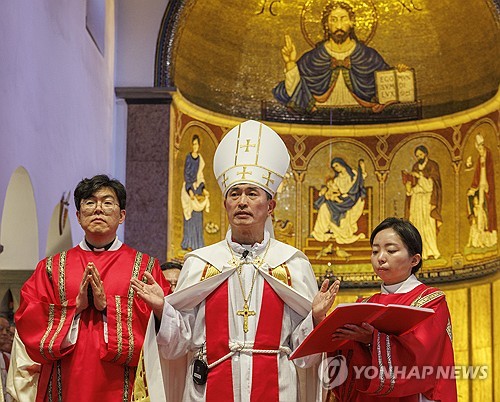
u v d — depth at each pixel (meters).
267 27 14.22
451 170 14.02
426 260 14.08
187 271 5.45
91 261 6.02
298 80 14.52
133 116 13.05
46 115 9.61
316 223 14.58
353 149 14.66
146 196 12.91
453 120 14.02
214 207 13.88
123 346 5.72
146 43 13.16
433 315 5.61
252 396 5.22
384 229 5.92
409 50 14.26
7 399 7.05
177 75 13.36
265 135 5.60
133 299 5.88
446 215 14.02
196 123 13.74
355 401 5.71
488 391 12.98
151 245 12.84
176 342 5.25
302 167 14.64
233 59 14.12
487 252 13.31
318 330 5.03
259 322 5.32
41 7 9.42
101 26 12.22
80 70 11.11
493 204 13.24
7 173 8.19
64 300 5.88
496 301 13.02
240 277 5.40
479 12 13.16
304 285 5.44
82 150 11.24
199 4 13.27
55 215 10.25
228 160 5.56
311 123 14.65
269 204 5.57
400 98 14.45
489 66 13.34
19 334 5.79
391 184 14.48
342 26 14.38
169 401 5.44
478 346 13.32
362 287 14.33
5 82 8.15
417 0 13.93
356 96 14.59
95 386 5.71
